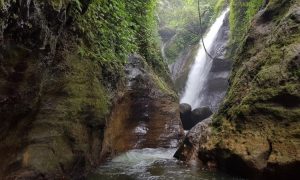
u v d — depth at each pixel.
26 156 4.28
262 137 5.52
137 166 6.75
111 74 7.21
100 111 5.82
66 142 4.89
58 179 4.64
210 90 17.75
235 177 5.80
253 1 12.53
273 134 5.35
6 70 3.59
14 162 4.14
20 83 3.86
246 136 5.83
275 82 5.77
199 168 6.55
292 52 5.80
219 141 6.38
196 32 25.25
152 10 13.31
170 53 25.25
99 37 6.71
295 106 5.27
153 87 10.26
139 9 11.34
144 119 9.75
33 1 3.53
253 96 6.07
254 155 5.43
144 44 12.09
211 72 18.20
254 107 5.91
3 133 3.92
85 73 5.62
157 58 13.77
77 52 5.48
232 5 18.25
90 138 5.66
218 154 6.29
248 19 13.52
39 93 4.31
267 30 7.71
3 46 3.37
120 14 7.59
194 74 20.91
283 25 6.58
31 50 3.82
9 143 4.06
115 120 8.05
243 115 6.08
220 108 7.37
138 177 5.80
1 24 3.10
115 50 7.88
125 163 7.09
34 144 4.41
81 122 5.27
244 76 7.04
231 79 8.45
